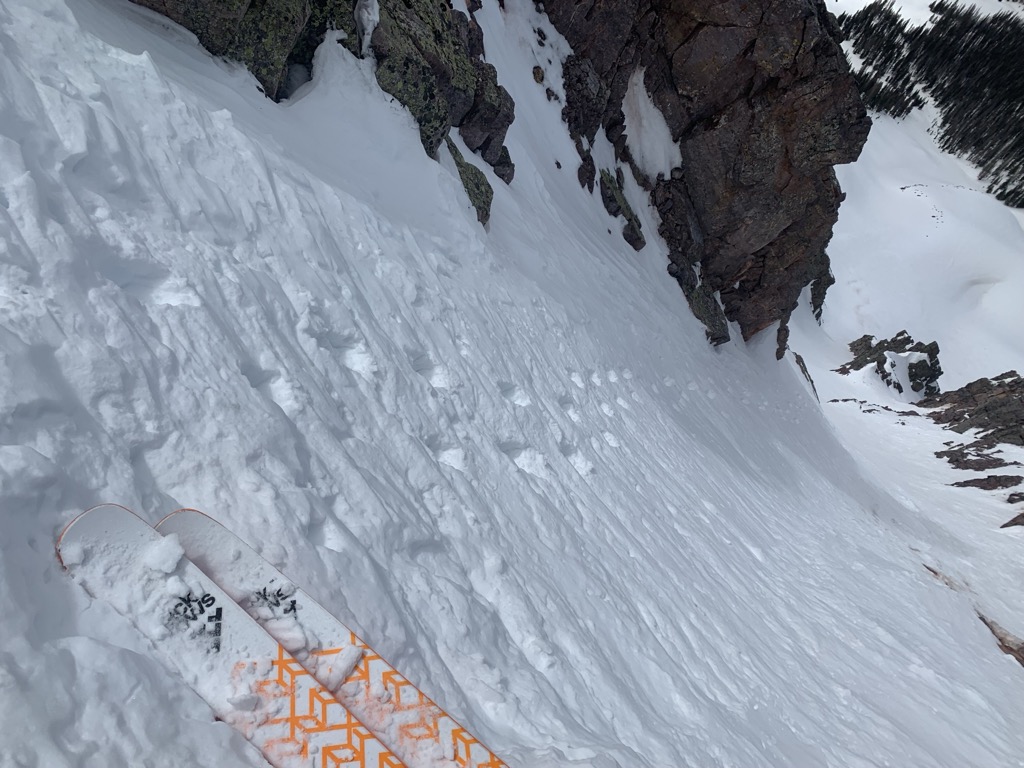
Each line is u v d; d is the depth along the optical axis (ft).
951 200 389.80
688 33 55.88
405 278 20.47
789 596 31.09
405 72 27.32
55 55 12.93
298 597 8.89
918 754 23.54
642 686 14.93
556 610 14.43
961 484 111.75
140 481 8.77
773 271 68.69
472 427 18.40
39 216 9.57
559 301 34.53
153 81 14.96
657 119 60.13
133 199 12.26
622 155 60.64
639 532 22.25
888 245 375.86
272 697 7.77
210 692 7.48
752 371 72.08
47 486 7.54
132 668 6.84
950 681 35.14
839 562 44.86
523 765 9.77
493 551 14.26
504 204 37.76
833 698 24.02
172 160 14.02
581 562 17.17
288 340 13.69
